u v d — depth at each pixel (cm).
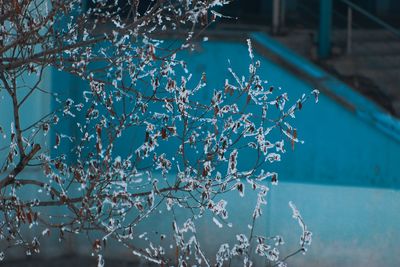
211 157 707
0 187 697
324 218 1216
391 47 1492
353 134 1219
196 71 1238
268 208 1234
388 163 1204
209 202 705
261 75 1246
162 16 782
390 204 1198
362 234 1205
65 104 768
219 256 748
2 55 680
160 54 955
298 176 1229
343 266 1210
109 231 697
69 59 706
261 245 757
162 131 711
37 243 745
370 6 1727
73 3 781
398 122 1224
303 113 1232
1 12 674
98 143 695
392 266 1195
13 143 719
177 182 709
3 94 1199
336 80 1264
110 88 887
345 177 1220
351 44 1480
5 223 737
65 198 681
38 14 732
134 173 723
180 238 718
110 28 848
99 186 724
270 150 1229
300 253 1222
